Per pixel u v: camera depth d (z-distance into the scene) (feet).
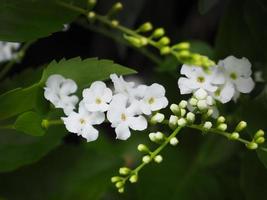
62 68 0.89
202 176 1.08
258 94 1.00
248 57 0.99
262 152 0.88
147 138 1.14
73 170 1.02
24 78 1.01
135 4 1.07
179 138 1.11
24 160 0.95
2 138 0.95
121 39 1.11
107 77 0.89
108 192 1.09
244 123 0.89
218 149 1.09
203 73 0.87
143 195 1.04
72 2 0.91
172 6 1.23
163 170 1.07
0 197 1.00
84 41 1.28
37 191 1.01
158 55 1.22
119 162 1.03
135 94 0.87
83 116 0.88
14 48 1.15
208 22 1.25
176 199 1.05
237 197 1.08
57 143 0.95
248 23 0.99
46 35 0.91
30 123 0.90
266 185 0.94
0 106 0.88
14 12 0.91
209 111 0.87
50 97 0.89
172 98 1.10
